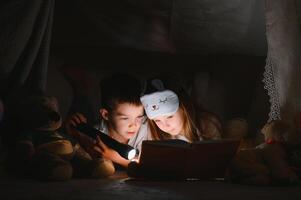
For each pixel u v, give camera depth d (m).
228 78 4.55
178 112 3.47
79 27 4.51
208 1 4.34
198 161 3.06
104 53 4.62
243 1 4.34
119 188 2.77
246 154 3.10
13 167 3.27
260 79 4.43
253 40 4.53
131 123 3.47
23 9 3.56
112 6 4.43
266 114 4.29
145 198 2.43
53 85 4.26
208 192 2.63
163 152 3.02
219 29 4.47
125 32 4.53
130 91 3.46
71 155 3.34
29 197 2.42
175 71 4.62
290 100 3.43
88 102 4.27
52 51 4.54
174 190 2.70
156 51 4.63
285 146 3.20
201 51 4.64
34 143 3.38
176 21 4.47
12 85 3.65
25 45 3.65
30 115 3.45
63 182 3.00
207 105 4.42
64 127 3.96
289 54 3.45
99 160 3.24
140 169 3.10
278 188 2.83
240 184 2.99
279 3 3.49
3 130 3.54
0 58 3.52
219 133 3.61
